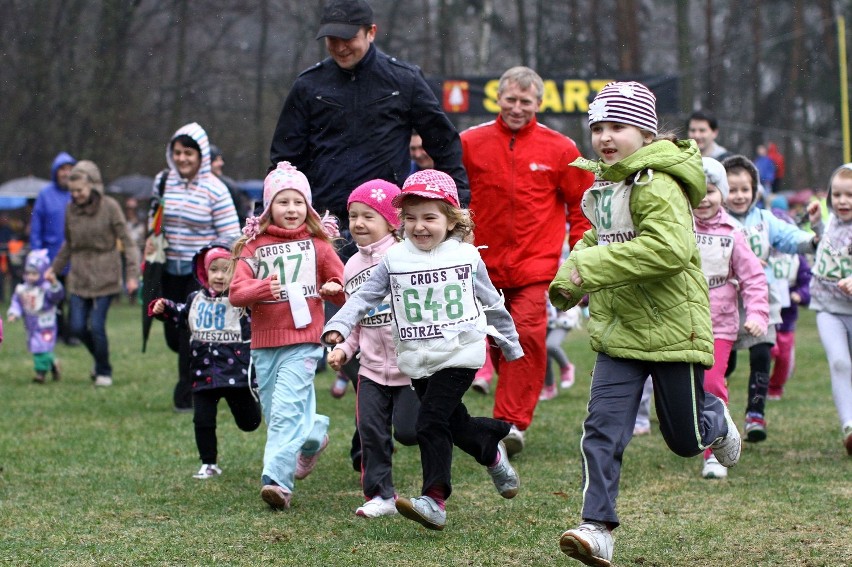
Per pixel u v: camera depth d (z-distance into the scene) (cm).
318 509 716
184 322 849
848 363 918
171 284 1141
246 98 4188
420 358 640
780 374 1233
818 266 928
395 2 4569
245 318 832
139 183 3500
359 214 726
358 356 735
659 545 622
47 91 3962
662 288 577
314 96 852
